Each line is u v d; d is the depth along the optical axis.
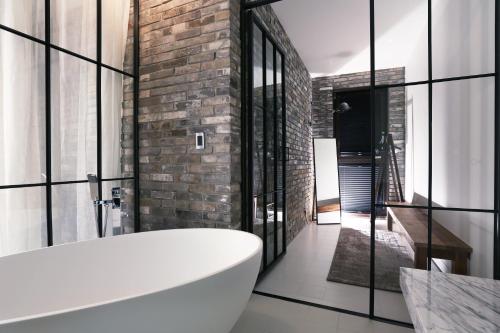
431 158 1.72
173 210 2.01
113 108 2.09
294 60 3.52
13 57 1.45
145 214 2.12
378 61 3.77
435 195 1.70
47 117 1.60
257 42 2.26
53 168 1.66
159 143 2.07
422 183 1.89
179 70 2.00
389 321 1.62
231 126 1.85
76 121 1.80
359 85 4.60
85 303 1.37
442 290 1.05
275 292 2.01
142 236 1.57
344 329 1.55
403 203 2.10
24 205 1.52
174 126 2.01
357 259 2.63
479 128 1.54
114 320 0.80
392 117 2.24
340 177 4.66
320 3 2.61
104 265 1.45
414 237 1.79
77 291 1.36
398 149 2.16
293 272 2.37
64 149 1.73
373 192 1.72
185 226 1.97
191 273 1.59
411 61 2.66
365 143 4.59
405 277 1.17
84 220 1.85
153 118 2.09
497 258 1.41
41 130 1.59
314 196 4.50
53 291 1.30
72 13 1.77
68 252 1.36
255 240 1.42
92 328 0.77
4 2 1.41
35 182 1.56
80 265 1.39
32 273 1.25
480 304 0.93
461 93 1.69
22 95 1.50
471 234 1.60
